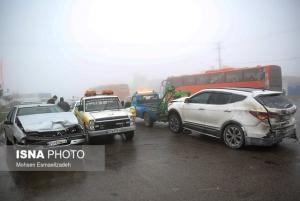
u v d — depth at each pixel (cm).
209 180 498
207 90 825
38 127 676
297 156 622
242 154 657
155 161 640
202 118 820
